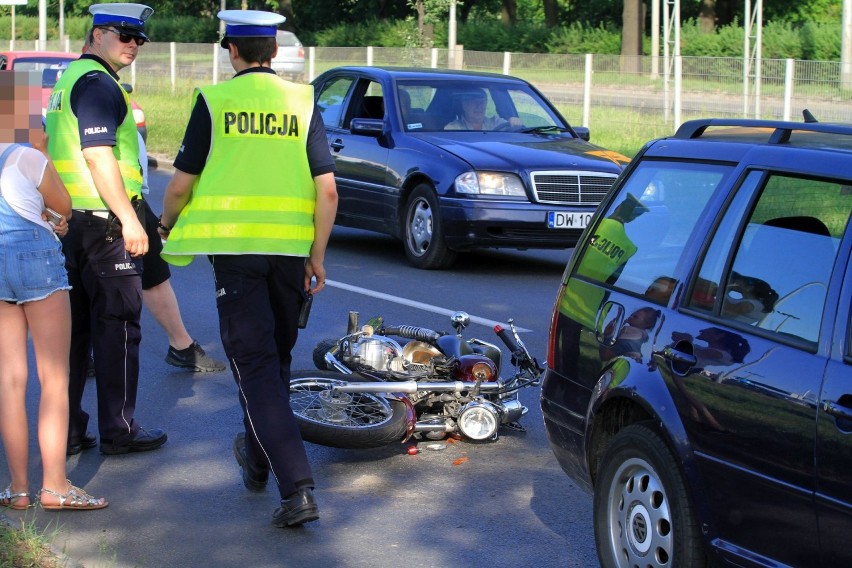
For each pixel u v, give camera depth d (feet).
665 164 14.56
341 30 192.24
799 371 11.27
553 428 15.48
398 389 18.85
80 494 16.65
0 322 15.93
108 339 18.72
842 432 10.63
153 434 19.45
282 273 15.94
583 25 211.00
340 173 40.11
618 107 71.61
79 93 17.44
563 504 17.20
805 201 12.19
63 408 16.37
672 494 12.46
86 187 18.04
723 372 12.13
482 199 34.99
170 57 107.96
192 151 15.85
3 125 15.44
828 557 10.85
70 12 227.81
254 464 17.08
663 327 13.28
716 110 70.03
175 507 16.89
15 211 15.43
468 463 18.99
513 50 171.83
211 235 15.58
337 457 19.26
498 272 36.94
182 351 24.41
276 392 15.85
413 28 113.09
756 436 11.57
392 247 42.16
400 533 16.05
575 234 35.42
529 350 26.32
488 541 15.79
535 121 39.88
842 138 13.10
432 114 38.96
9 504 16.44
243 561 15.02
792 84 66.03
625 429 13.41
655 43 108.37
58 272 15.90
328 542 15.70
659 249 14.02
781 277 12.09
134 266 18.51
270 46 16.30
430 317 29.68
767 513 11.47
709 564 12.31
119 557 15.07
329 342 21.54
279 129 15.94
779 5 188.34
